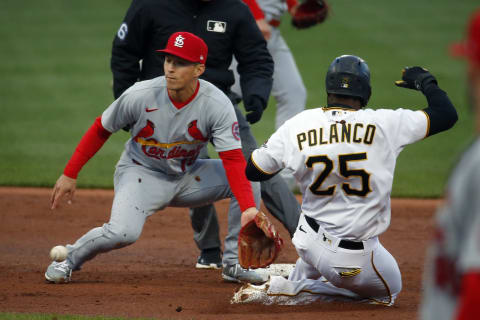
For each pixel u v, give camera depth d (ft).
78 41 245.65
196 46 54.80
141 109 57.00
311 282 54.13
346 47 236.84
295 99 106.73
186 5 64.75
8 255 76.59
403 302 55.72
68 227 91.50
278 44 104.01
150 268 71.77
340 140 48.19
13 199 104.22
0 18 274.16
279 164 50.29
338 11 284.82
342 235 49.14
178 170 60.80
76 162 58.65
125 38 65.41
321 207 49.67
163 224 94.79
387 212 49.73
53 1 301.22
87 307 52.37
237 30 66.64
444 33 252.83
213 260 72.18
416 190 112.37
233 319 48.11
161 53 57.67
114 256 77.56
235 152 57.21
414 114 49.03
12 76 202.90
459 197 23.59
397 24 265.54
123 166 61.87
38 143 141.79
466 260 22.89
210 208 70.59
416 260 77.30
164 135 57.93
